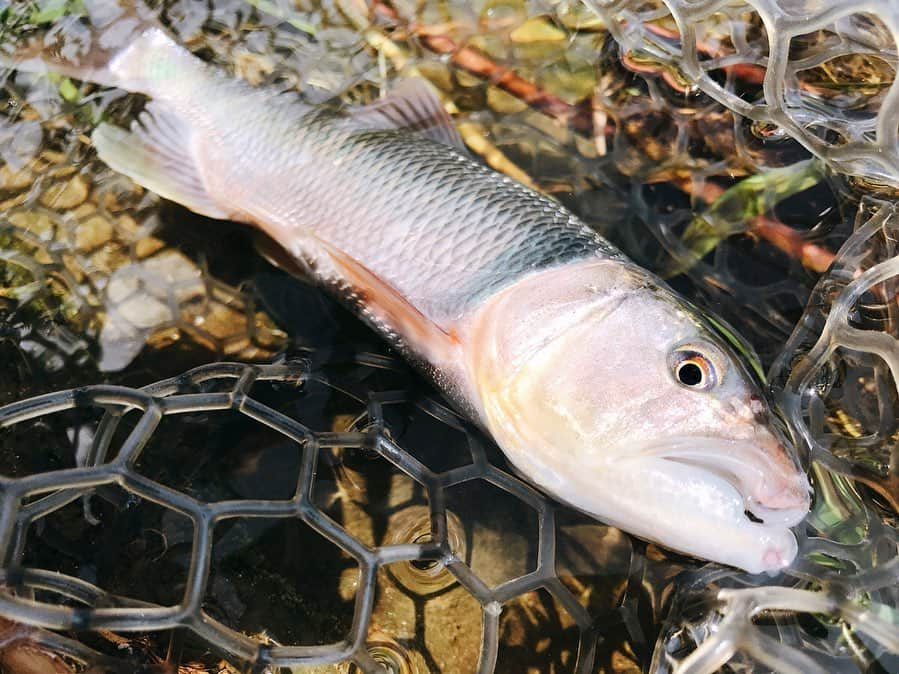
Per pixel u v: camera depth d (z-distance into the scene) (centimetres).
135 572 19
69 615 13
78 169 25
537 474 20
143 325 24
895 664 16
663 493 18
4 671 14
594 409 19
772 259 25
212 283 24
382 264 22
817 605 16
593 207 26
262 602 20
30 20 26
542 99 28
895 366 18
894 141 18
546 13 28
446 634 20
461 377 21
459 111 28
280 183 24
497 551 21
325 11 28
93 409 21
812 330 21
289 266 24
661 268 25
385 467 22
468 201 22
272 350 24
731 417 18
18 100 26
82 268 24
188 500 16
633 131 27
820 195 24
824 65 24
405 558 17
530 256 21
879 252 21
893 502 19
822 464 19
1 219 24
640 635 19
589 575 21
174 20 27
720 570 18
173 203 25
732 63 24
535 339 20
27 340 23
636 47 25
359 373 22
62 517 19
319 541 21
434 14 28
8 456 20
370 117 25
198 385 20
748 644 16
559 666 20
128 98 26
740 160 25
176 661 17
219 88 25
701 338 19
